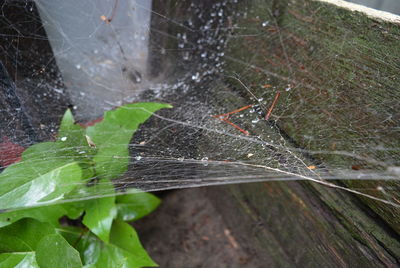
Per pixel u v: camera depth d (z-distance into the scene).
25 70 0.38
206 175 0.37
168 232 0.44
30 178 0.34
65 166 0.35
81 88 0.43
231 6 0.40
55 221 0.36
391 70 0.32
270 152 0.36
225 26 0.41
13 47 0.37
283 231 0.39
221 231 0.44
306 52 0.36
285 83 0.37
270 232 0.40
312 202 0.36
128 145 0.36
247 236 0.42
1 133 0.37
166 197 0.47
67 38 0.40
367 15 0.33
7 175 0.34
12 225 0.34
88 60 0.42
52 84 0.40
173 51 0.43
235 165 0.36
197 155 0.36
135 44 0.43
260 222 0.41
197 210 0.46
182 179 0.37
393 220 0.33
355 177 0.34
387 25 0.32
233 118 0.38
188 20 0.42
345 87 0.34
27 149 0.35
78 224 0.41
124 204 0.38
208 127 0.38
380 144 0.33
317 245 0.37
